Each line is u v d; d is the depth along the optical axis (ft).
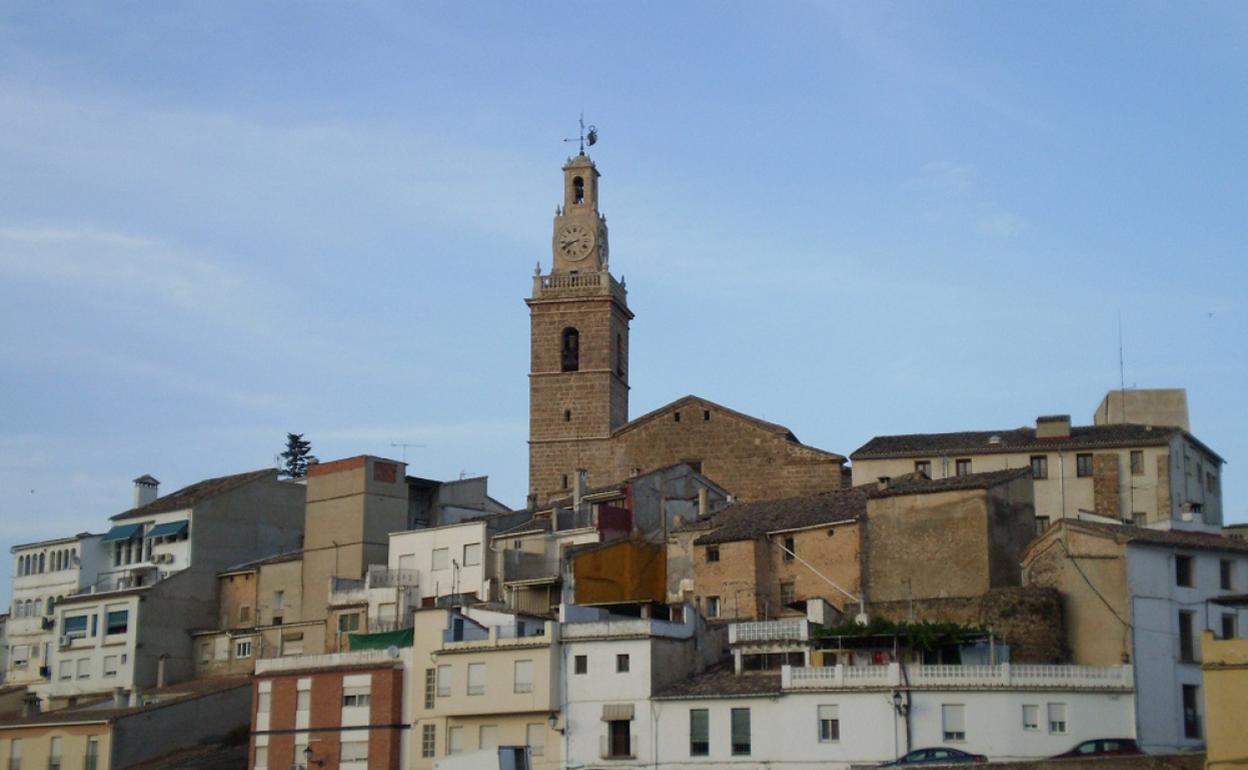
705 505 384.88
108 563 447.83
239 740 365.81
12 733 370.94
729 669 297.33
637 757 284.20
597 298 458.50
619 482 415.85
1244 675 217.77
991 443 371.97
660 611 318.45
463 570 374.02
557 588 354.13
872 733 264.93
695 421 426.51
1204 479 390.01
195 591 420.77
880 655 275.59
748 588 327.67
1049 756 254.68
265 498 441.68
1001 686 261.85
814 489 408.05
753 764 272.92
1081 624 278.46
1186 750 269.03
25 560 463.42
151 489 474.08
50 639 443.32
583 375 453.99
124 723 354.54
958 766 231.30
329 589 394.32
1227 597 282.56
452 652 310.65
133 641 408.26
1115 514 357.20
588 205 472.03
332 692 328.29
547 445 450.30
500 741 301.63
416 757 312.91
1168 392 399.85
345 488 407.23
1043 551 287.69
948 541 304.71
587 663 295.07
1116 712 263.29
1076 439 366.84
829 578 320.70
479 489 447.01
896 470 375.66
